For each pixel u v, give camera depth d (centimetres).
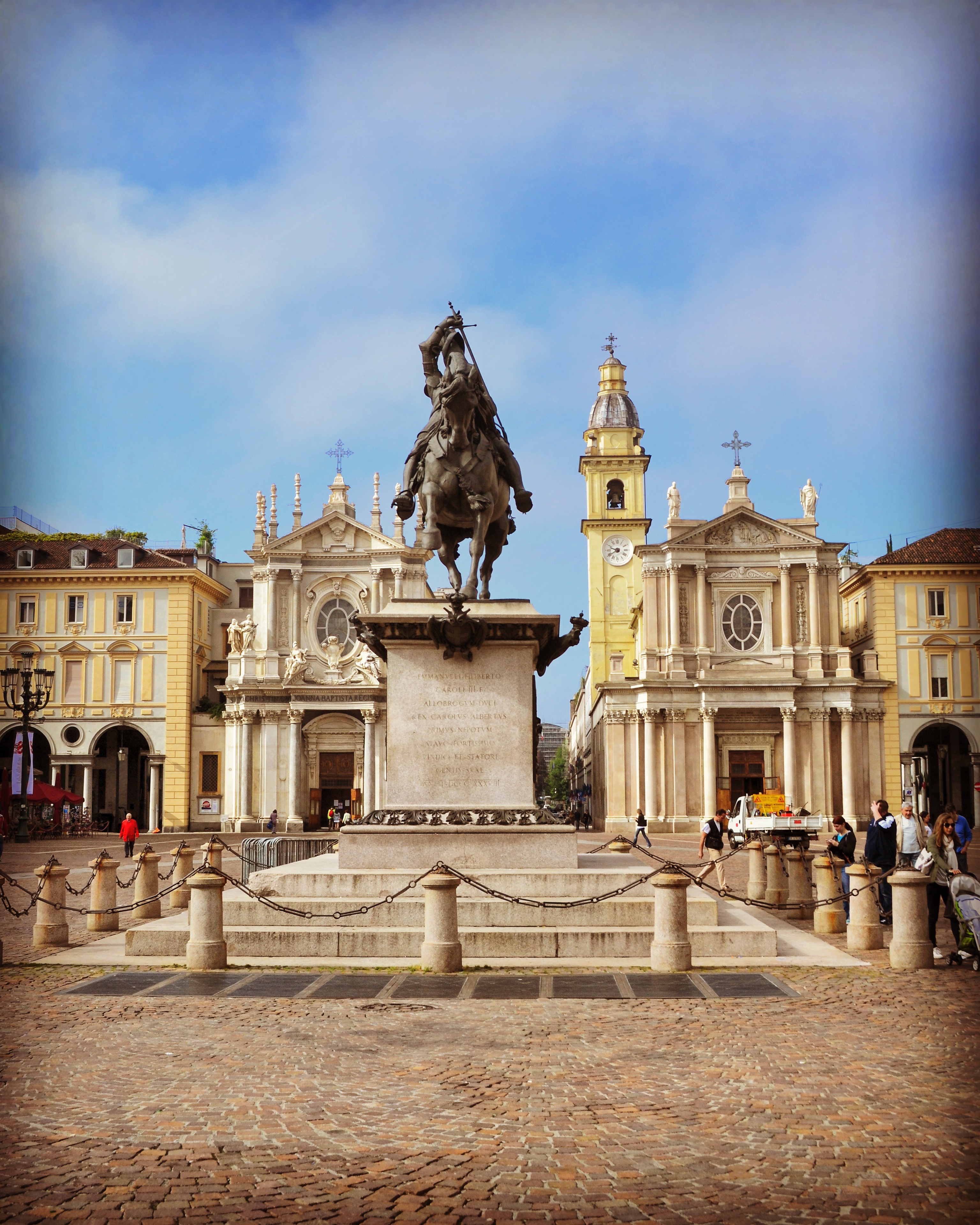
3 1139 640
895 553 6488
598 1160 605
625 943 1233
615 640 7912
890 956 1283
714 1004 1007
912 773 6325
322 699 6506
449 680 1340
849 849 1866
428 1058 815
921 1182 573
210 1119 675
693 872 2694
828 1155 611
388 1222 527
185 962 1240
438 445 1399
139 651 6625
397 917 1262
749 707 6278
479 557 1369
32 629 6644
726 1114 682
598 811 7788
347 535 6781
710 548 6512
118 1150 623
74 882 2542
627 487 8075
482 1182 575
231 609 7294
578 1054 825
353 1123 668
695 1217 531
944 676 6325
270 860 2067
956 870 1393
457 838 1305
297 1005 1000
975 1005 1005
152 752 6569
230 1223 525
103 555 6806
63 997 1048
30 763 4884
